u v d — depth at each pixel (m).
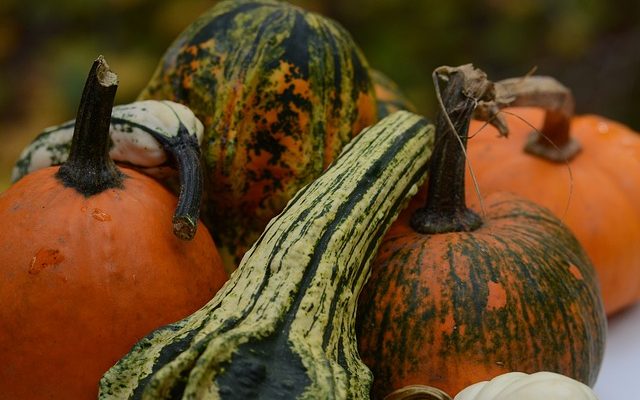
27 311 1.26
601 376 1.47
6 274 1.27
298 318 1.25
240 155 1.38
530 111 1.55
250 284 1.26
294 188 1.39
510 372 1.29
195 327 1.25
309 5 2.84
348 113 1.40
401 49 2.93
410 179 1.34
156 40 2.87
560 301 1.32
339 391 1.23
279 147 1.38
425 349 1.30
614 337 1.52
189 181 1.31
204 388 1.22
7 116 3.01
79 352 1.27
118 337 1.27
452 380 1.30
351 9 2.91
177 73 1.40
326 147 1.39
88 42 2.85
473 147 1.52
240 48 1.38
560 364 1.32
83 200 1.29
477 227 1.35
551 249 1.34
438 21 2.97
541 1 3.08
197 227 1.32
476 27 3.09
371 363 1.31
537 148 1.51
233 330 1.23
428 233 1.34
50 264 1.27
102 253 1.27
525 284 1.31
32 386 1.27
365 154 1.33
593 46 3.20
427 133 1.37
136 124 1.33
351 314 1.28
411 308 1.31
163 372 1.22
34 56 3.08
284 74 1.38
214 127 1.38
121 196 1.29
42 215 1.28
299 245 1.27
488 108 1.40
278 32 1.38
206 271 1.31
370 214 1.30
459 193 1.35
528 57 3.14
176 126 1.34
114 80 1.29
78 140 1.29
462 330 1.30
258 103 1.38
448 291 1.30
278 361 1.23
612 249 1.50
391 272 1.32
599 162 1.52
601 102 3.15
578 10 3.10
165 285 1.28
